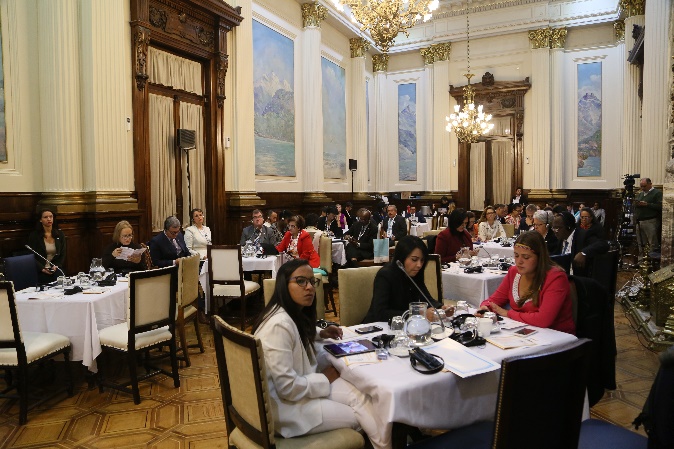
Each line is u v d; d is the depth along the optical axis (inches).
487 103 603.5
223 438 134.1
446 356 96.7
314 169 491.5
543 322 120.1
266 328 92.7
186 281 194.9
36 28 244.2
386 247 289.6
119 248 204.4
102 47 257.6
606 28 555.8
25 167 239.9
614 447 84.9
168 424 142.8
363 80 597.3
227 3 356.5
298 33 485.4
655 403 69.6
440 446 85.9
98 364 167.8
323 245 282.7
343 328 121.2
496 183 616.1
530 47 580.7
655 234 338.6
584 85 568.4
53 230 229.5
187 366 191.6
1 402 159.0
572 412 70.6
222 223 361.4
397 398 82.8
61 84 244.2
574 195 576.7
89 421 144.8
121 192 268.7
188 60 333.7
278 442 87.5
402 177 655.8
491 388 95.2
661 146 355.6
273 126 446.0
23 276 201.0
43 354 149.7
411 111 647.1
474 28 597.9
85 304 159.8
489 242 328.5
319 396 93.7
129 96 282.0
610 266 181.6
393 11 294.5
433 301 137.9
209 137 352.5
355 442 90.4
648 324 221.1
